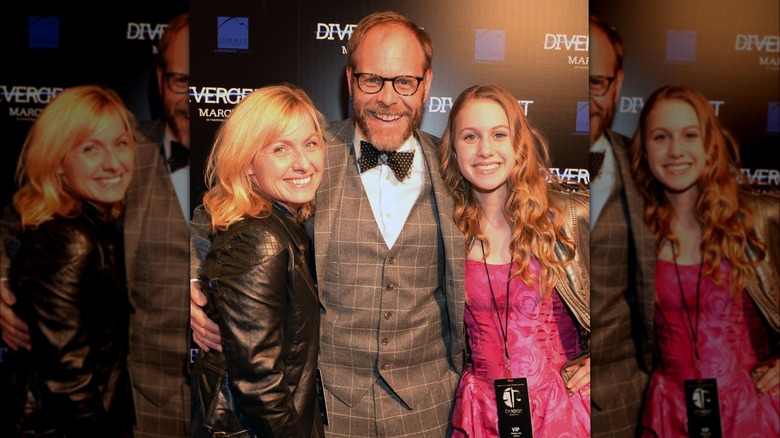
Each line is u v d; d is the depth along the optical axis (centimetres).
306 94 255
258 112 247
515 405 261
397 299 253
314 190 251
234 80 254
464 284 257
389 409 255
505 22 261
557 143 263
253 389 219
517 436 261
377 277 253
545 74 263
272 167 247
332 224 251
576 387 264
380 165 255
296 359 231
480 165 257
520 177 260
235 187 245
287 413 221
